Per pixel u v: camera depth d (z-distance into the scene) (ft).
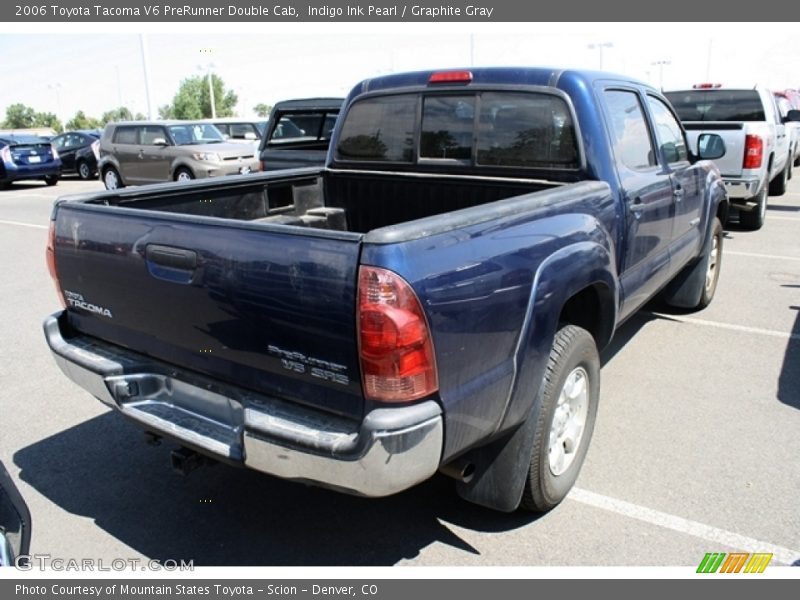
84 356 10.07
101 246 9.67
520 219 9.15
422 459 7.55
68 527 10.54
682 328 18.93
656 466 11.84
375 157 14.94
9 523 8.04
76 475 12.06
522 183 12.82
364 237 7.25
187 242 8.58
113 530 10.47
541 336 9.19
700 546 9.80
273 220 14.01
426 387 7.48
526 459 9.54
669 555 9.62
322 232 7.49
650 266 14.29
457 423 7.99
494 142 13.20
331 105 26.43
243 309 8.19
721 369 16.01
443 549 9.89
